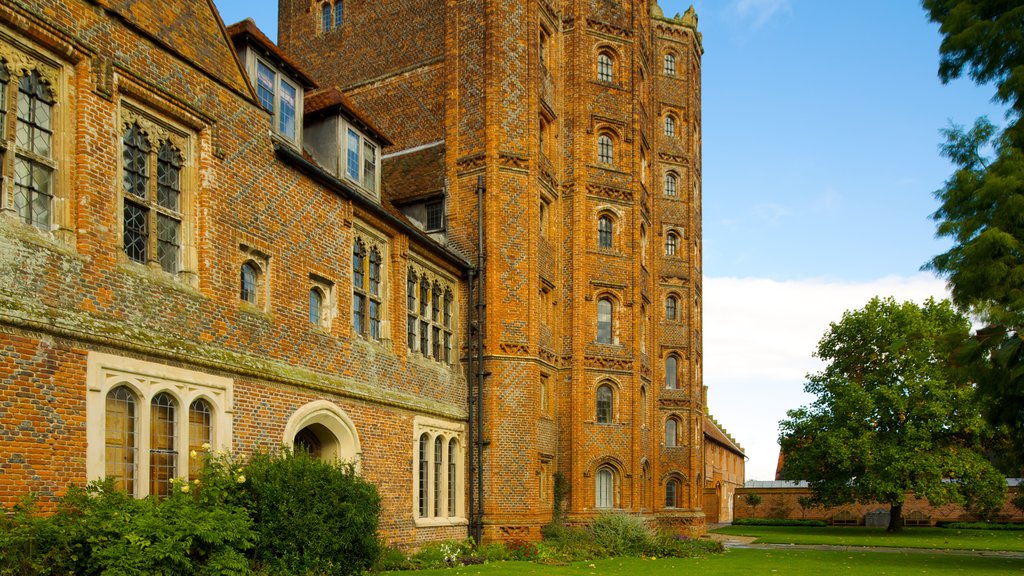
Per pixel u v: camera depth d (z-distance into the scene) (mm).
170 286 13359
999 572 22266
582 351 28609
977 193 22188
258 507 13414
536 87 27078
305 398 16641
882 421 44250
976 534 44781
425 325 23375
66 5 11805
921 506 58375
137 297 12625
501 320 25375
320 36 31750
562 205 29609
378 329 20641
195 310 13852
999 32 21438
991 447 45594
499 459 24641
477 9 27156
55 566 9891
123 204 12734
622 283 30062
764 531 48781
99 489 11141
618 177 30516
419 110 28469
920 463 41875
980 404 24156
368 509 15164
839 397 45344
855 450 43031
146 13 13516
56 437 10922
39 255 10984
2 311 10188
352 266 19109
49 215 11555
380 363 19984
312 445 18125
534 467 25094
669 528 32812
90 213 11906
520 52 27031
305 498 13891
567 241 29375
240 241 15234
